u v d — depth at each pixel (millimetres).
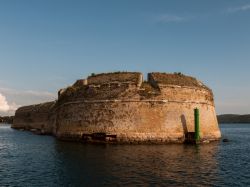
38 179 26047
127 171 28109
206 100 52125
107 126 47156
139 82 48250
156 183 24453
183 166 30562
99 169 29062
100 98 48719
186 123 47719
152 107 46625
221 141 55344
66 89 61031
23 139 63844
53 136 71188
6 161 35000
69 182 24875
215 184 24562
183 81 50156
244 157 37250
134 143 45438
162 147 42375
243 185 24328
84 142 48500
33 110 106625
